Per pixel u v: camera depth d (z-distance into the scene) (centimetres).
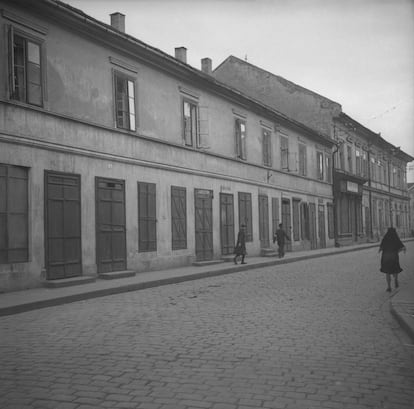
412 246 3766
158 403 475
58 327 849
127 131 1697
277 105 3834
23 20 1327
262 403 475
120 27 1948
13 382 540
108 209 1602
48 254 1362
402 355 660
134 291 1352
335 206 3797
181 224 1989
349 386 528
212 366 599
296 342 725
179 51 2464
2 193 1252
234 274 1830
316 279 1598
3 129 1252
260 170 2695
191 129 2100
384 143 4969
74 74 1492
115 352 666
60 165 1423
